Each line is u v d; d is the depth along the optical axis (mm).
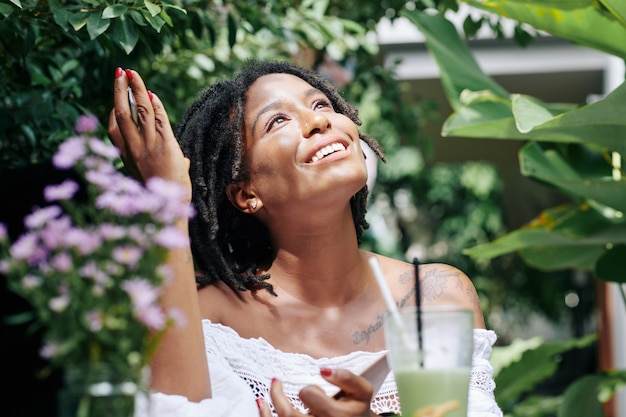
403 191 10008
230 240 2154
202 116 2123
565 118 2588
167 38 2500
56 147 2479
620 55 2885
